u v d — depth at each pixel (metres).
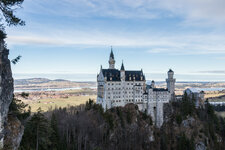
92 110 130.00
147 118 133.88
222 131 133.25
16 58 36.00
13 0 29.30
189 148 114.81
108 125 118.88
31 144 55.16
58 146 76.25
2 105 32.25
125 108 134.62
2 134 32.19
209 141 122.88
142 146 118.50
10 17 29.80
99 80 145.38
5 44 33.28
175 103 148.88
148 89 141.88
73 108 161.75
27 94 53.78
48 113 144.38
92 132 112.12
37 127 54.72
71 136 101.75
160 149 122.81
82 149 96.81
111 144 111.88
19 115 51.19
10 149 34.34
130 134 120.44
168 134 131.38
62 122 111.56
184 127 129.62
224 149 123.44
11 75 35.44
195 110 140.00
